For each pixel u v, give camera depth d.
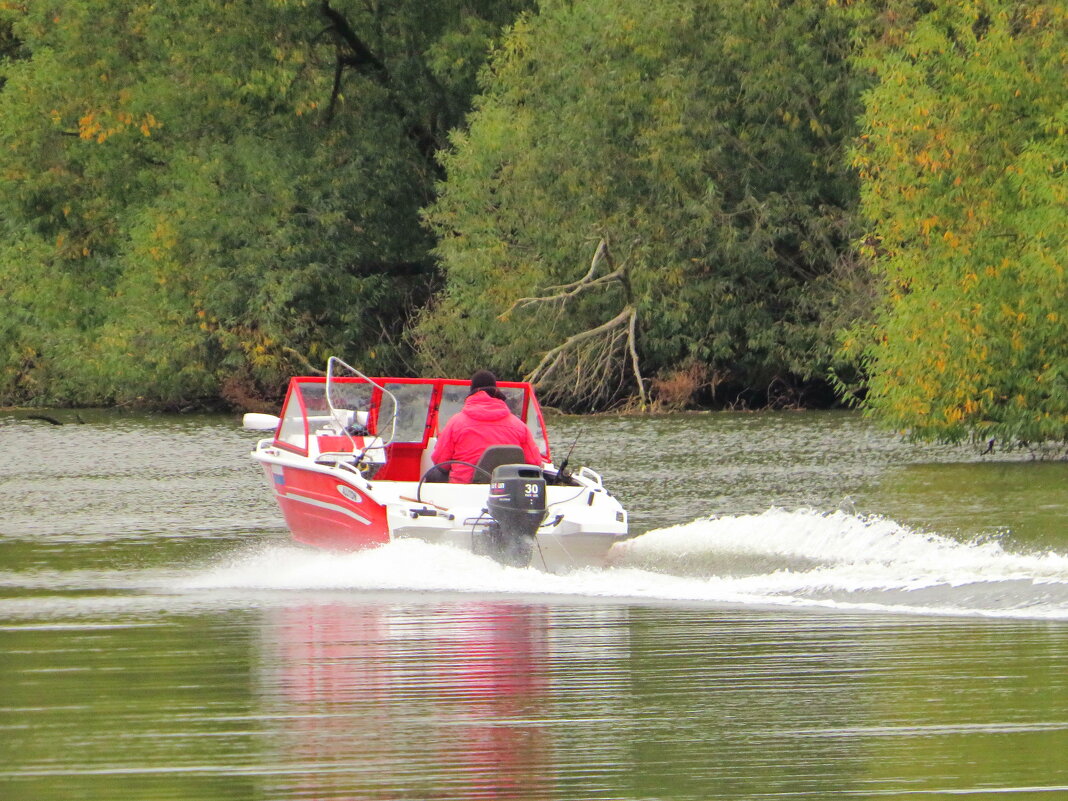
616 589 33.38
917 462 69.38
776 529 38.53
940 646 26.91
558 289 109.44
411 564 35.38
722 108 105.94
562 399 112.00
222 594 34.41
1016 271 67.19
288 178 119.12
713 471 66.00
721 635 28.22
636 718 22.22
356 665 26.02
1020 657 25.86
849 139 104.75
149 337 119.06
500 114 110.00
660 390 110.38
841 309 107.06
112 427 105.56
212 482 64.94
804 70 104.62
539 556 34.84
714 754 20.38
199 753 20.59
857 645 27.08
